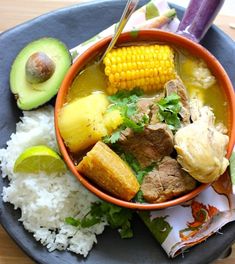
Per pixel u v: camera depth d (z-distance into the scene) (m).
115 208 0.32
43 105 0.34
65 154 0.31
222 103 0.34
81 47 0.35
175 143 0.31
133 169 0.32
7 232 0.32
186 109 0.32
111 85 0.33
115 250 0.33
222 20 0.39
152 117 0.32
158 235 0.32
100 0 0.37
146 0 0.37
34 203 0.33
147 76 0.34
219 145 0.31
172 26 0.36
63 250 0.33
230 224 0.33
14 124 0.34
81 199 0.33
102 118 0.32
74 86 0.33
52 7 0.38
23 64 0.34
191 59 0.34
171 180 0.31
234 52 0.36
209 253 0.33
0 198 0.33
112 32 0.35
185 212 0.33
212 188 0.33
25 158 0.32
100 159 0.30
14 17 0.38
